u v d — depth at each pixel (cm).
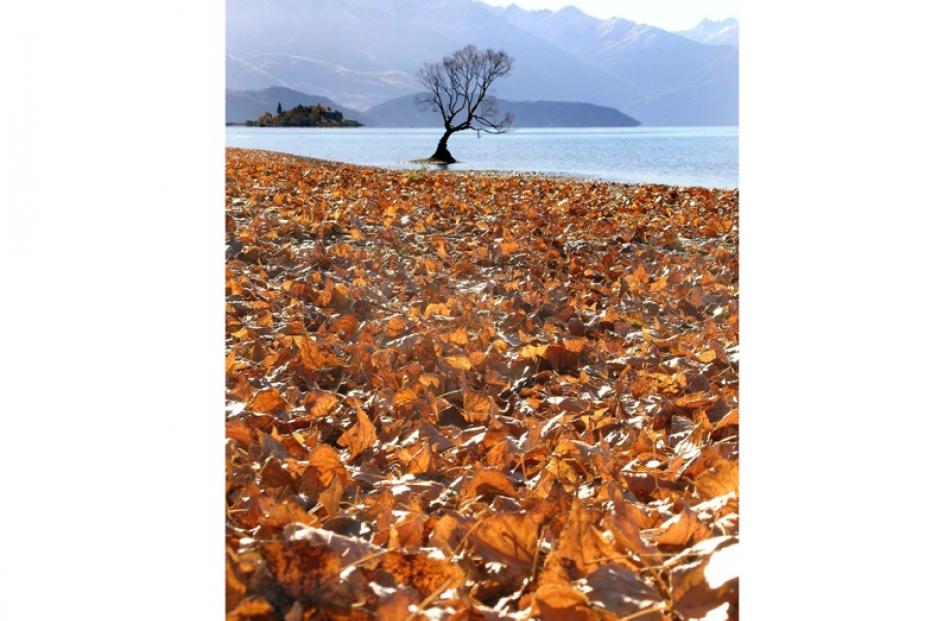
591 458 235
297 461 229
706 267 616
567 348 360
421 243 704
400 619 139
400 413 283
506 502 198
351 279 530
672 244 741
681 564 156
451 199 1015
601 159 3403
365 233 720
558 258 648
